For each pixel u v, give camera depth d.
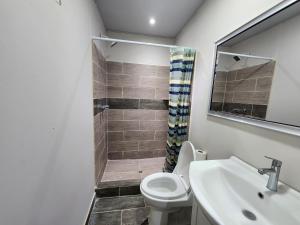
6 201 0.50
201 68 1.68
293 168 0.73
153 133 2.67
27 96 0.60
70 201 1.05
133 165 2.46
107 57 2.36
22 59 0.56
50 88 0.76
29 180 0.62
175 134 2.02
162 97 2.59
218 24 1.36
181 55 1.81
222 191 0.94
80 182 1.25
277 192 0.73
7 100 0.50
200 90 1.71
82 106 1.27
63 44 0.90
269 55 0.87
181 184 1.45
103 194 1.81
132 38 2.44
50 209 0.79
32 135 0.63
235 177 0.90
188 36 2.04
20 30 0.55
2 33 0.47
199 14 1.72
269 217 0.71
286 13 0.77
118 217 1.56
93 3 1.57
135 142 2.64
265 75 0.89
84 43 1.30
